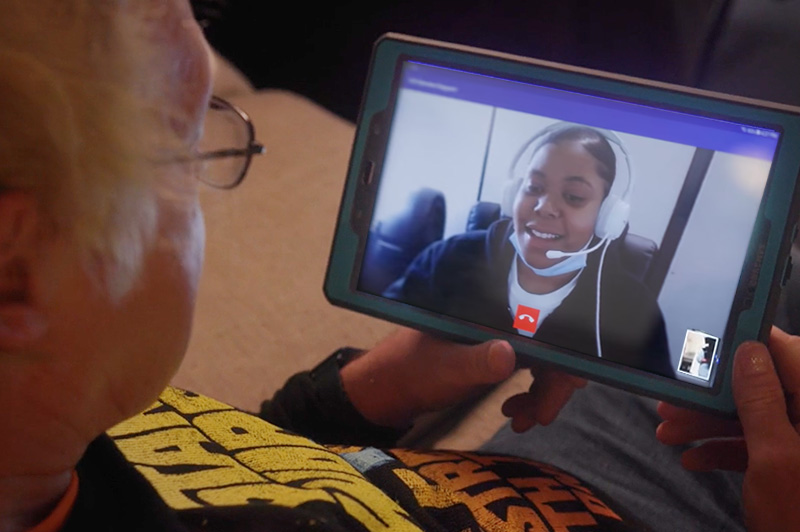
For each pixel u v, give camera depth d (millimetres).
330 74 1671
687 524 616
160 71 260
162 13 263
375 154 625
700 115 559
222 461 430
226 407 498
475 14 1450
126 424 435
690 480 659
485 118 606
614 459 687
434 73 614
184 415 470
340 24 1648
